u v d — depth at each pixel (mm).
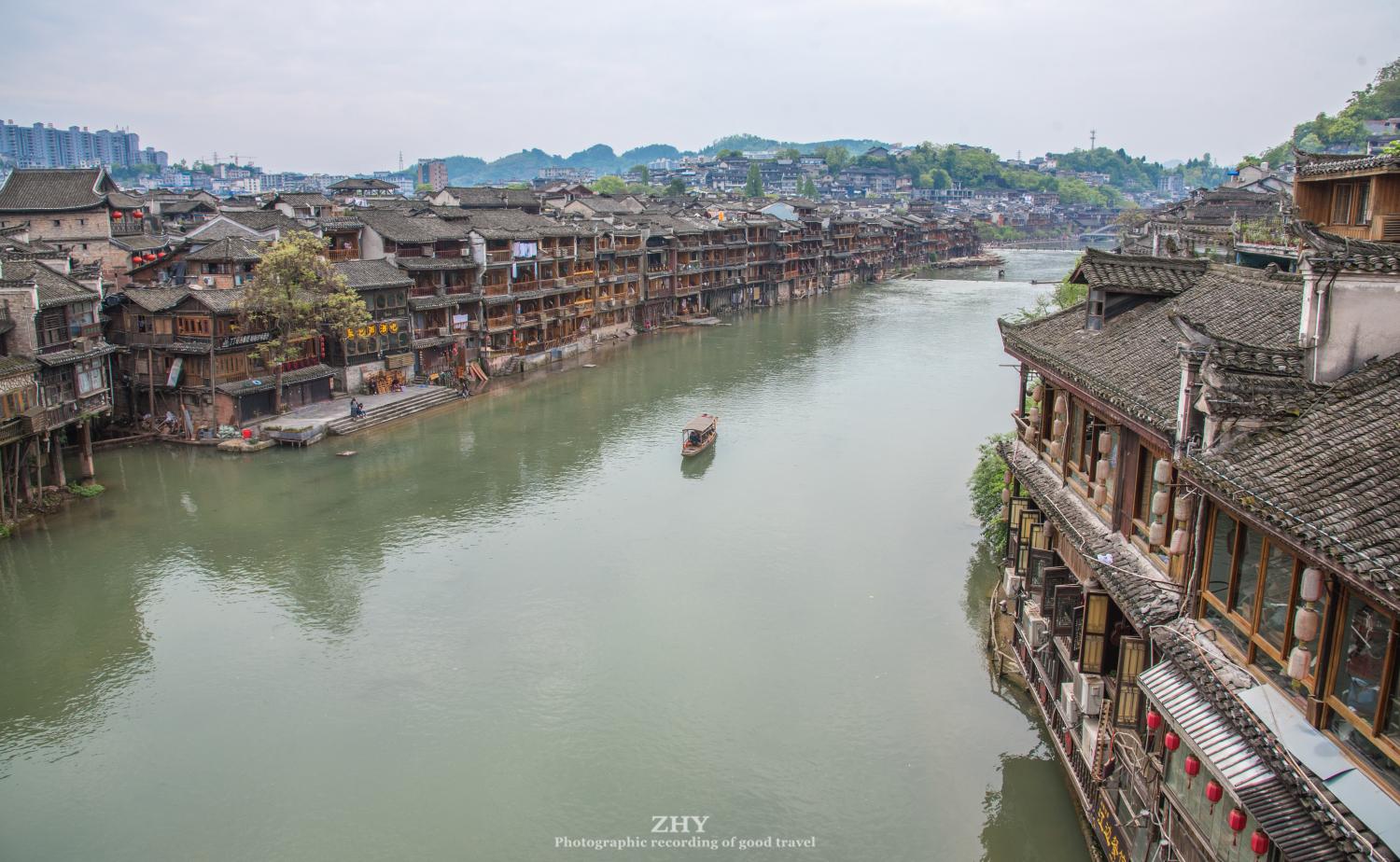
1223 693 16969
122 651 37750
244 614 40656
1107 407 23828
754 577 43938
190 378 63625
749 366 92312
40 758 31375
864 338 108250
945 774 30219
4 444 46656
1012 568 35375
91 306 55844
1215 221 75188
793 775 30281
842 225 165750
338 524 50188
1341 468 15969
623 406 76188
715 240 130250
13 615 40500
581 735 32344
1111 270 29094
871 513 51625
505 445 64750
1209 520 18703
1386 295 18234
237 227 77875
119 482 56250
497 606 41188
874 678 35469
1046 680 28297
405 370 77500
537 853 27234
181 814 28844
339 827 28266
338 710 33875
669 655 37219
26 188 82500
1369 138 100438
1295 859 13680
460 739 32250
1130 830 21406
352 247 78750
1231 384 18328
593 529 49656
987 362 92312
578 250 101375
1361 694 14461
